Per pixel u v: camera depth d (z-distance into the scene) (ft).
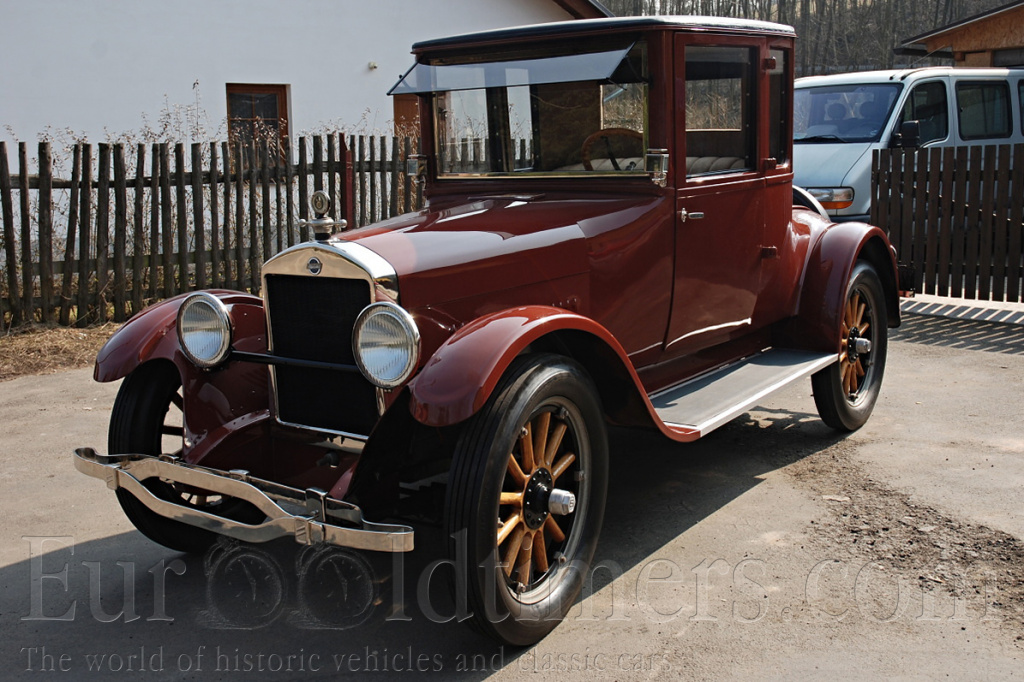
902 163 26.37
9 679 9.23
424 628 10.13
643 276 12.16
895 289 17.16
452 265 9.92
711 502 13.29
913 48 51.08
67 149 28.94
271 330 10.33
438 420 8.52
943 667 9.02
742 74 13.32
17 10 32.71
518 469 9.46
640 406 10.80
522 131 13.07
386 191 30.81
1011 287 24.94
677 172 12.25
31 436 16.63
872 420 16.89
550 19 47.70
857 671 9.00
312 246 9.68
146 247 26.53
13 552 12.09
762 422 17.08
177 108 36.55
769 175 14.16
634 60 11.89
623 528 12.47
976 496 13.12
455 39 13.21
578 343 10.47
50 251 23.99
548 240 11.00
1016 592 10.43
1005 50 44.55
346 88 41.45
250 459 10.78
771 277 14.57
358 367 9.26
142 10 35.35
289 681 9.15
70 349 22.52
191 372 10.78
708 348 14.14
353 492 9.27
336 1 40.42
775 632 9.76
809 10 112.37
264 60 38.81
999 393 18.24
